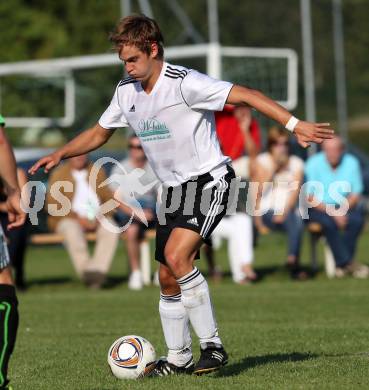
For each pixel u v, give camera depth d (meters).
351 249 47.34
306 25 75.06
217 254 63.72
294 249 46.56
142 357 20.62
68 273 53.69
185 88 19.41
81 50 110.50
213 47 62.91
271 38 86.38
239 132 44.69
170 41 82.00
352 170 46.56
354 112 92.69
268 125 69.25
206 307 19.92
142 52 19.39
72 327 31.12
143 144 20.45
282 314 33.31
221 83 19.33
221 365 20.14
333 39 87.88
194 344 26.08
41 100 91.06
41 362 23.52
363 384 19.12
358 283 44.50
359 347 24.56
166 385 19.52
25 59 107.81
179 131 19.80
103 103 87.94
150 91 19.83
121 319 33.00
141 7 76.31
